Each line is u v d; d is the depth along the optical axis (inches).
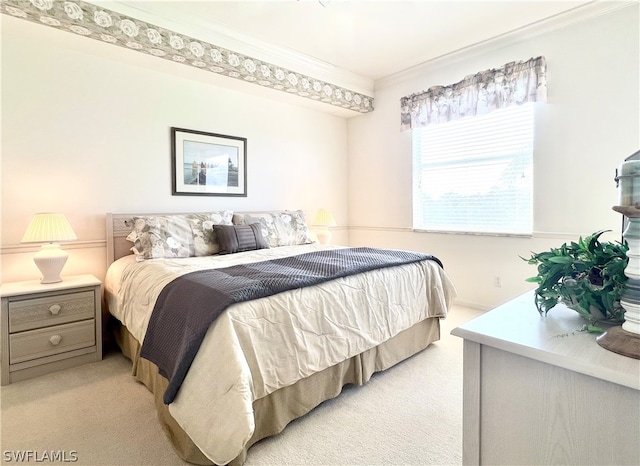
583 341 29.7
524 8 108.6
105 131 114.7
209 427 52.3
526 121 126.2
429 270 103.3
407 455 59.4
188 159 133.3
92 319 97.7
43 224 93.2
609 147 107.9
